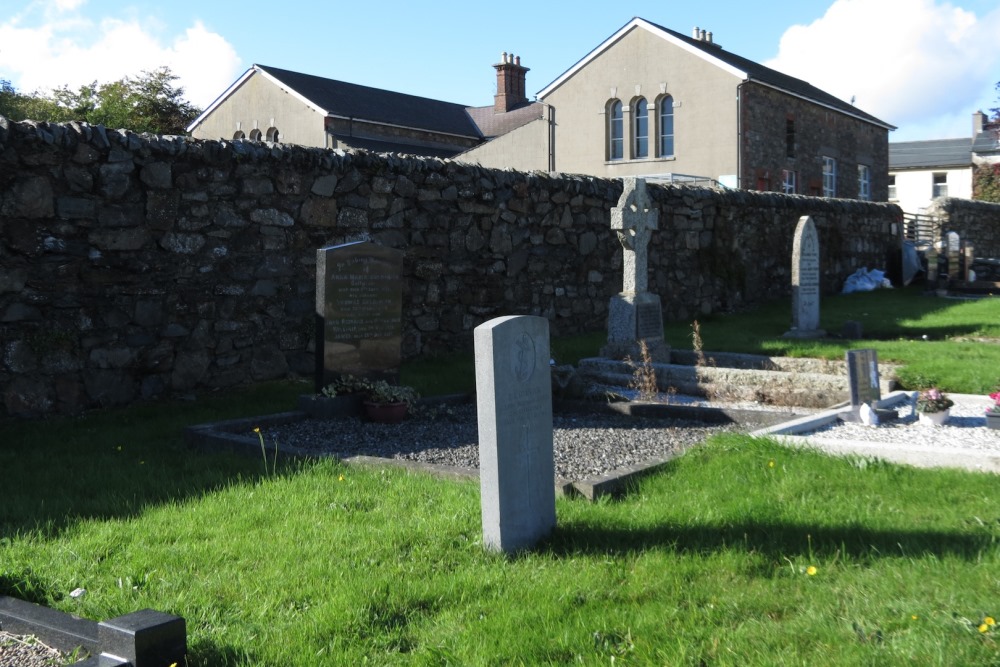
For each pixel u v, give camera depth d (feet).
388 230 37.63
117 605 12.50
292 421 26.68
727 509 16.62
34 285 27.71
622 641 11.46
